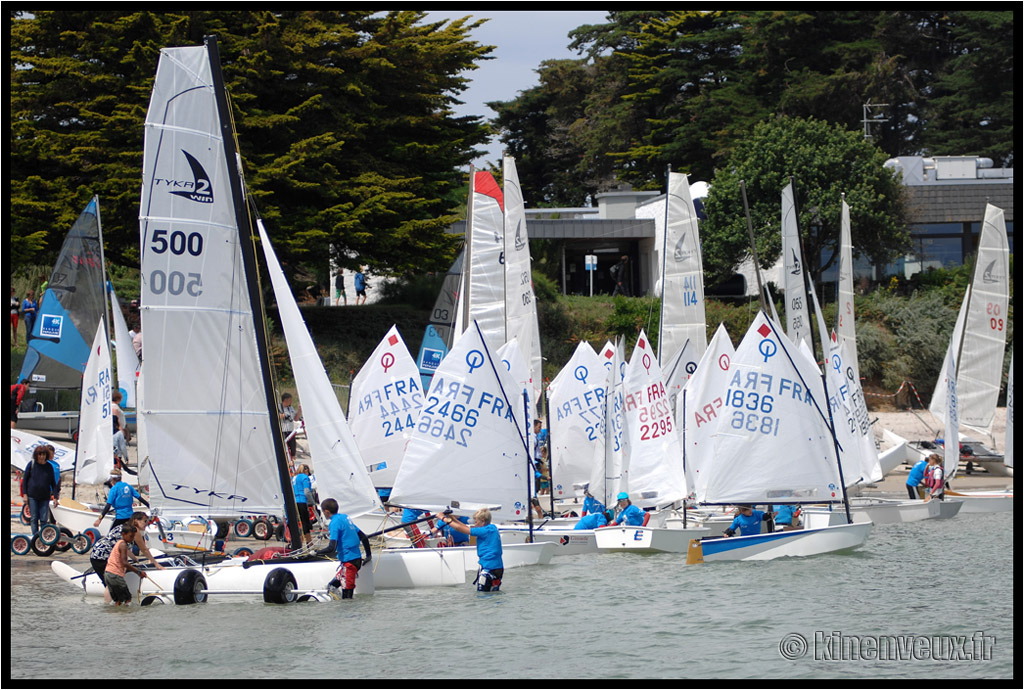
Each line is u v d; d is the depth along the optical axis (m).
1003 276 54.03
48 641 26.05
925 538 41.41
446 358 34.59
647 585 32.56
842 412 47.66
